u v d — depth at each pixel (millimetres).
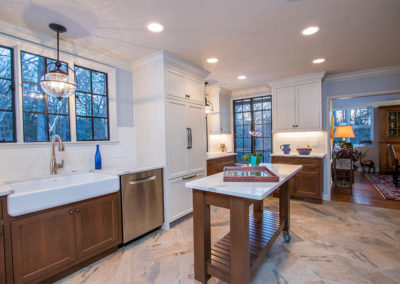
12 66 2012
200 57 2812
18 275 1534
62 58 2318
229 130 5117
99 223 2023
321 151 3914
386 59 3012
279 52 2695
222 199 1590
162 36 2215
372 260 1983
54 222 1712
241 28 2076
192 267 1934
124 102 2932
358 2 1696
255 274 1815
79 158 2467
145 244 2352
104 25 1971
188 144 3037
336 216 3039
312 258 2033
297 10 1791
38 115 2180
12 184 1863
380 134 6242
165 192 2707
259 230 2098
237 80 4043
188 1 1635
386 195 4035
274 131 4129
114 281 1758
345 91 3754
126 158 2936
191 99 3109
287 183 2332
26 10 1721
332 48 2604
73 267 1884
